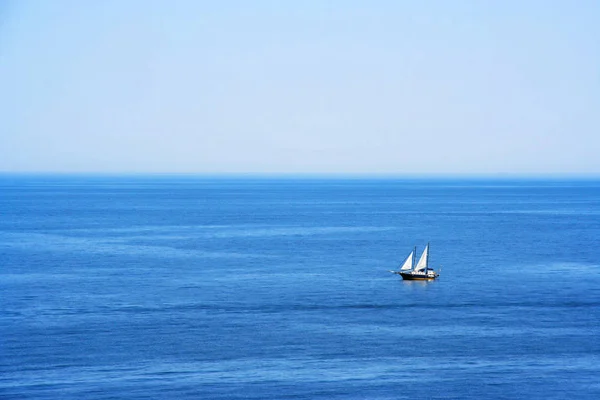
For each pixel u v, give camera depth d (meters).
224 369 160.38
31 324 195.75
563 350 174.75
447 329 193.00
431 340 182.50
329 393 147.50
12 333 186.75
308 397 145.50
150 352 171.62
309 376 156.50
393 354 171.25
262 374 157.50
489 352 173.12
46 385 150.62
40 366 161.62
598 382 154.25
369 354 171.12
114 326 194.12
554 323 199.50
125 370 159.25
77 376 155.62
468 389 150.25
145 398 144.12
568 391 149.62
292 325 196.62
